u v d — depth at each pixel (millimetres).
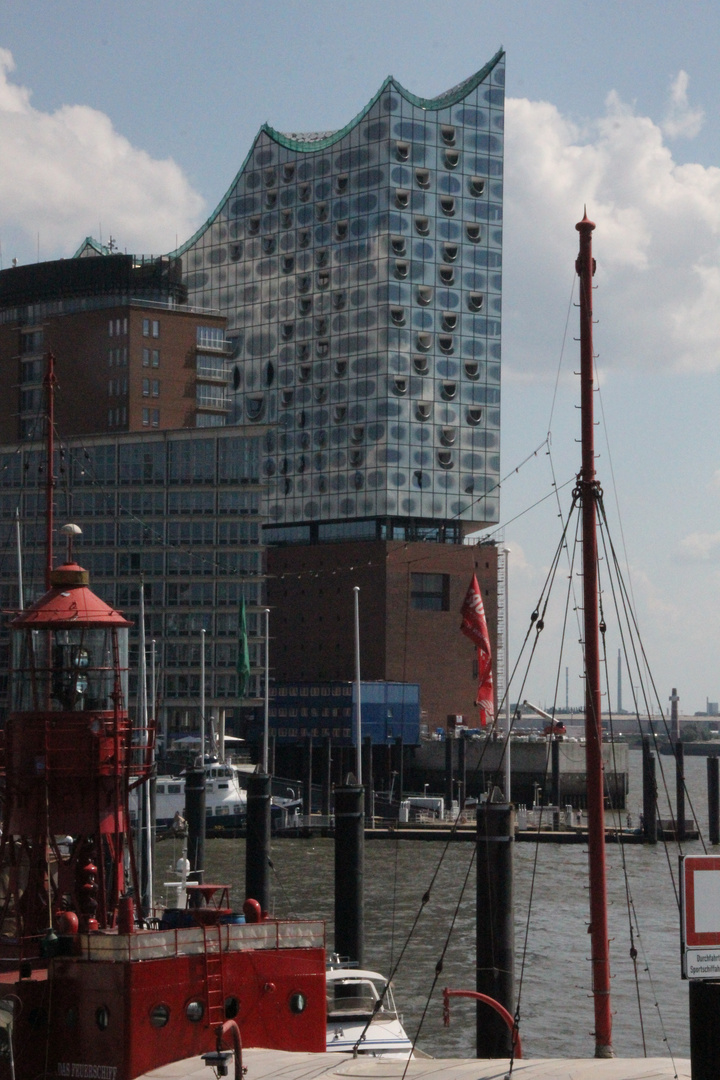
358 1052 42531
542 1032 62656
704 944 26297
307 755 181875
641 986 72688
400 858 130250
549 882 114188
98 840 37375
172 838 140875
